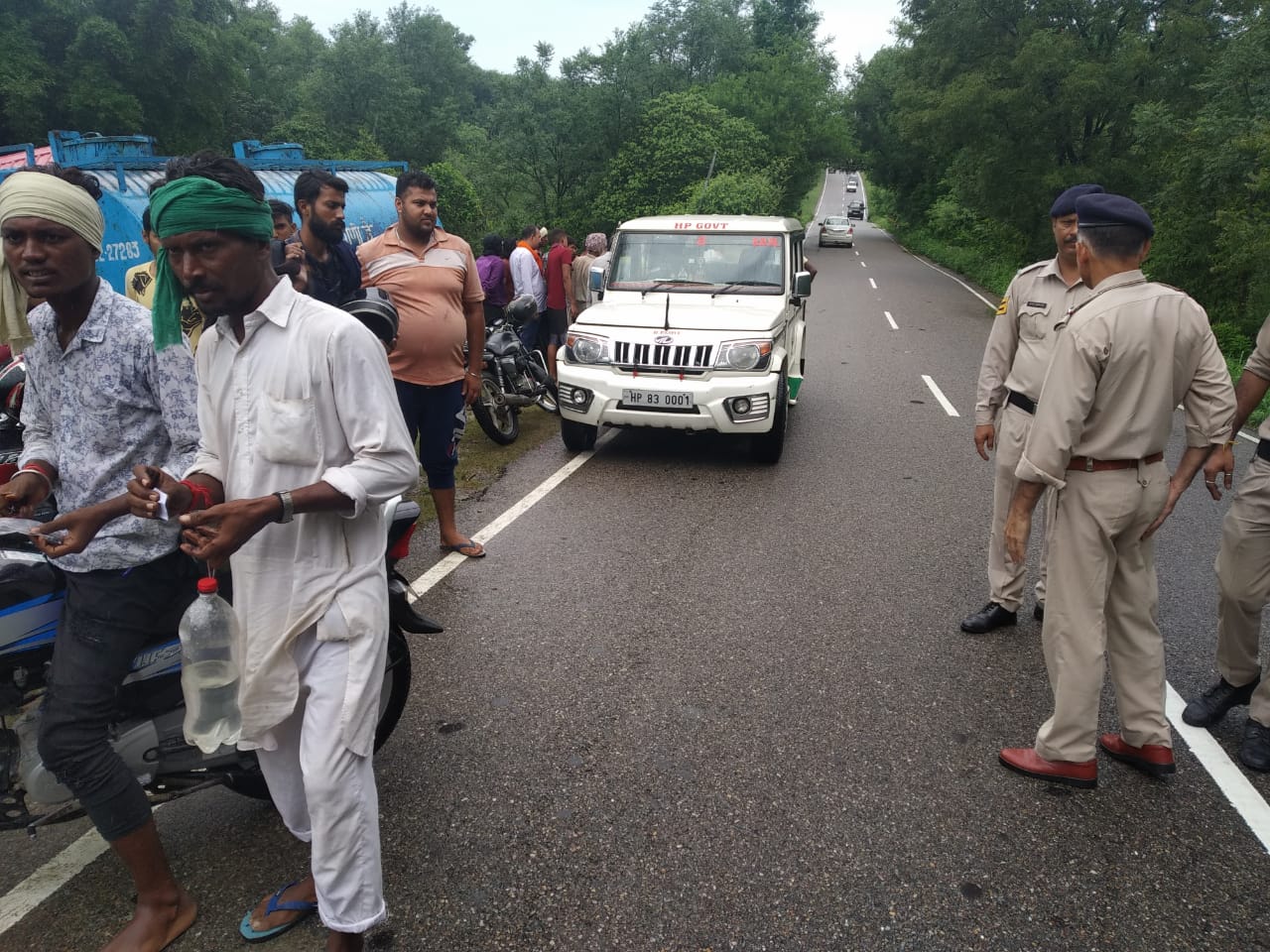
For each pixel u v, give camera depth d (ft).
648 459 24.26
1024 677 12.59
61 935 8.02
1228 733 11.35
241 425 6.77
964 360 42.42
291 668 6.98
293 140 145.48
